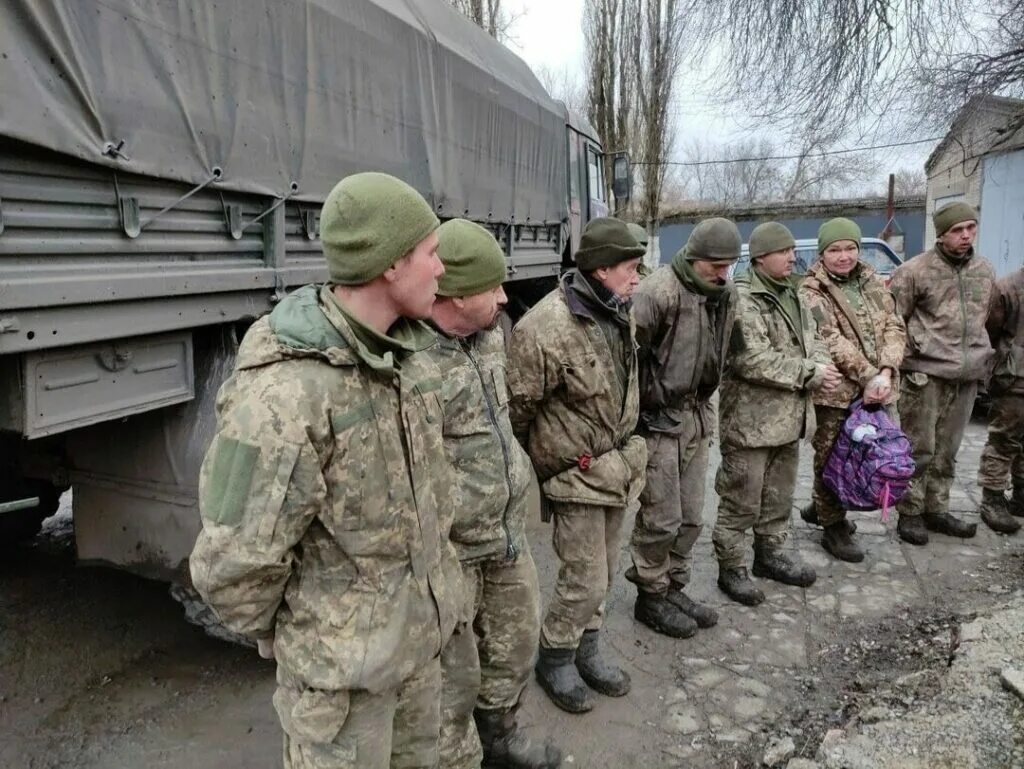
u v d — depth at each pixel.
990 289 3.83
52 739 2.26
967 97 6.91
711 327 2.77
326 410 1.24
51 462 2.51
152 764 2.18
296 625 1.33
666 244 22.12
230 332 2.38
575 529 2.43
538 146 5.66
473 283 1.84
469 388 1.88
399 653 1.36
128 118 1.91
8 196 1.61
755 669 2.78
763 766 2.25
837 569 3.63
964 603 3.27
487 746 2.15
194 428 2.29
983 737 2.17
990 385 4.09
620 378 2.42
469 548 1.88
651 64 18.33
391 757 1.51
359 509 1.29
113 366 1.93
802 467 5.34
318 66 2.79
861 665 2.80
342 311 1.29
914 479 3.91
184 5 2.11
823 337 3.55
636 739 2.38
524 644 2.10
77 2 1.75
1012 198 10.21
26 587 3.19
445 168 3.99
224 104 2.29
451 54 4.03
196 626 2.91
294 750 1.37
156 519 2.36
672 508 2.86
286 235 2.68
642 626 3.07
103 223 1.86
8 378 1.69
